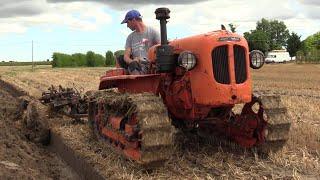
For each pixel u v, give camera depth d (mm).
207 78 7219
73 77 34156
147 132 6789
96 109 9570
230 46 7234
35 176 7625
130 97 7238
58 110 11852
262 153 8031
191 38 7613
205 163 7684
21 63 114062
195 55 7344
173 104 7984
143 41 8805
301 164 7535
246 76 7371
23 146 9852
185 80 7562
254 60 7543
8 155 8375
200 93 7328
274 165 7543
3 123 11242
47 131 11148
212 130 9016
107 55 76312
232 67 7234
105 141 8844
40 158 9641
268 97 7812
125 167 7395
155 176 6984
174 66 7766
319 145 8836
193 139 9234
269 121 7629
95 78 32625
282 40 131875
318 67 58188
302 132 9938
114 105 8156
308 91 22234
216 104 7223
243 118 8281
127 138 7359
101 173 7301
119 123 7844
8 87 28703
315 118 12445
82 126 11242
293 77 36312
